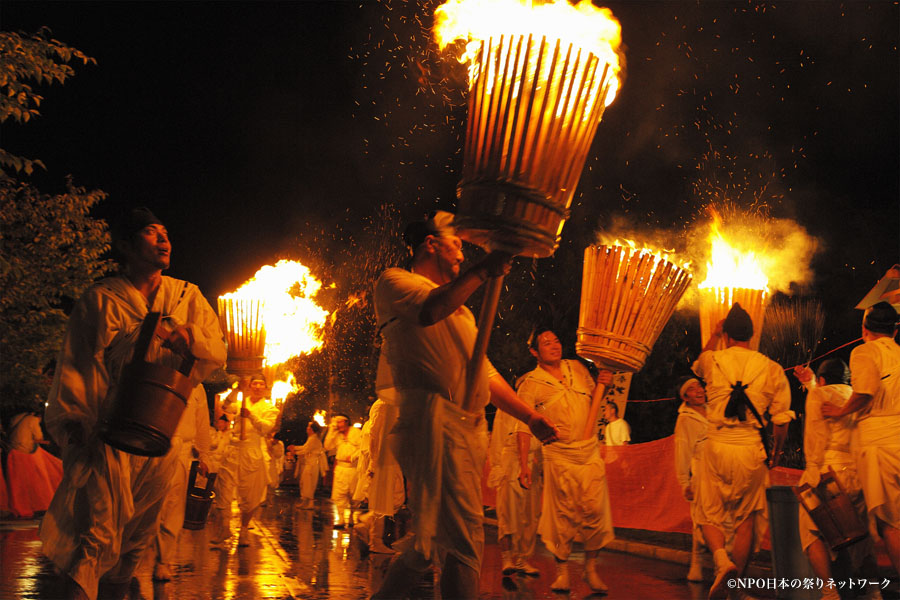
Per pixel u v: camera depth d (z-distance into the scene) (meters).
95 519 4.70
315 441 19.62
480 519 4.11
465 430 4.09
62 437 4.77
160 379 4.47
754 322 7.21
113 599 5.25
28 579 7.54
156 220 5.07
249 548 11.00
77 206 17.84
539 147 3.46
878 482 6.17
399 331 4.16
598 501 7.48
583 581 8.14
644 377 13.45
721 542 6.65
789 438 13.10
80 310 4.84
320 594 7.28
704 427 8.29
